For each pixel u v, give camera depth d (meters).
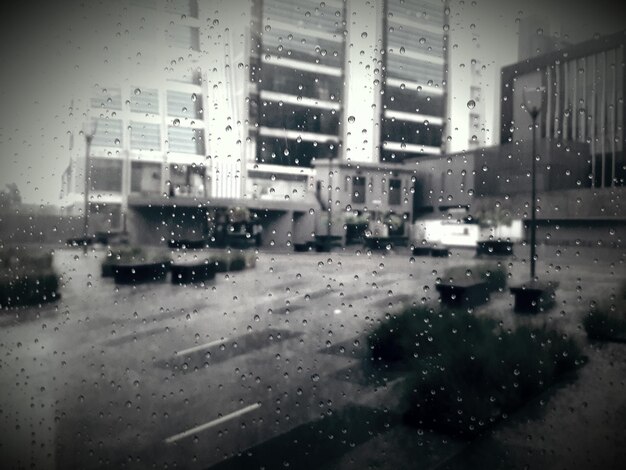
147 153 15.43
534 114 8.52
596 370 3.21
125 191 16.77
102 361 3.69
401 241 18.61
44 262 7.64
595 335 4.06
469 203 17.05
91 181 16.00
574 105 10.95
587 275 8.61
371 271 10.28
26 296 6.19
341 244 19.75
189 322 5.19
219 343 4.26
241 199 20.30
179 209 17.64
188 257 12.41
